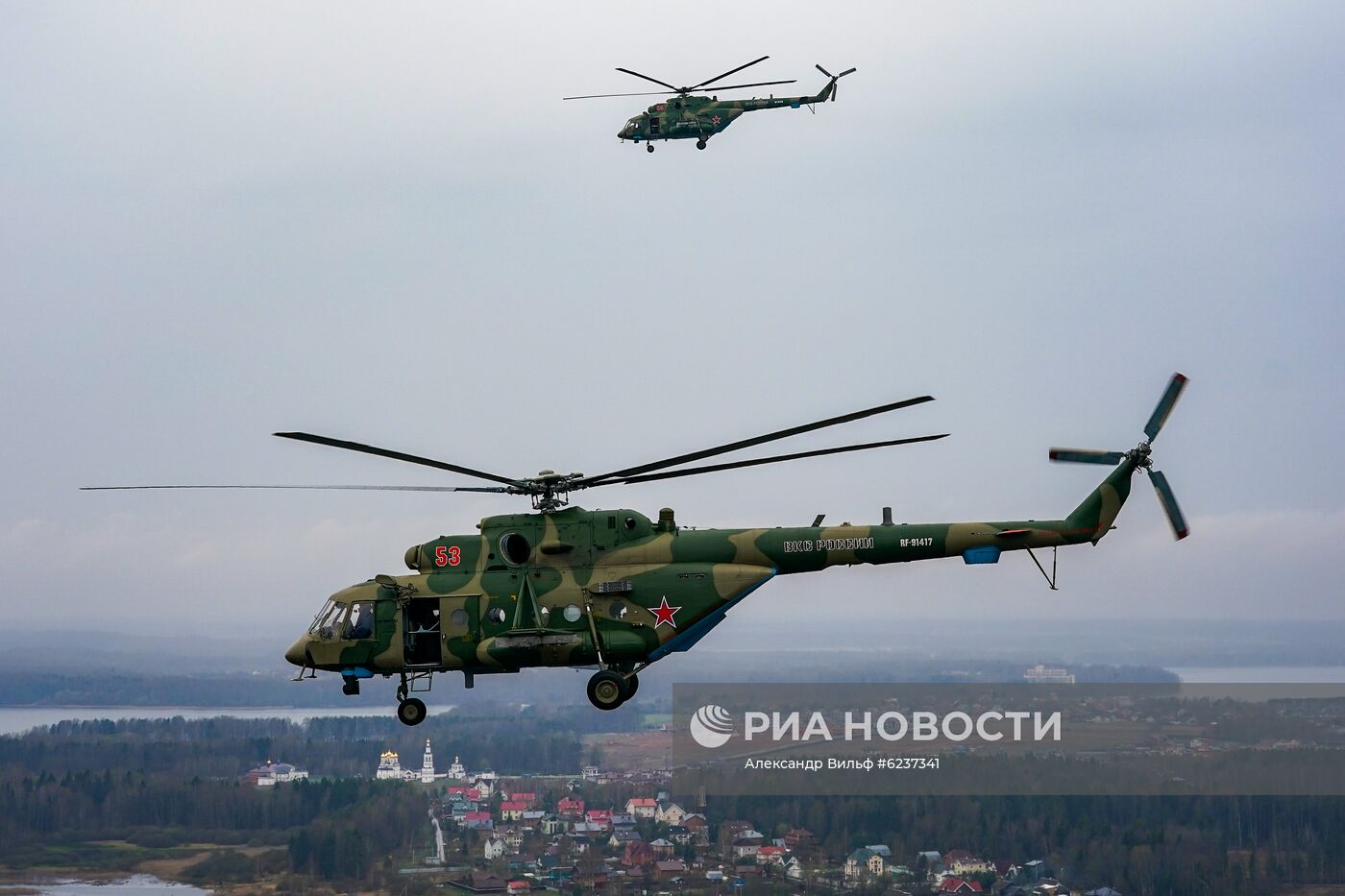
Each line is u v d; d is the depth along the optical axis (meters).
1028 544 55.66
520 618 53.31
